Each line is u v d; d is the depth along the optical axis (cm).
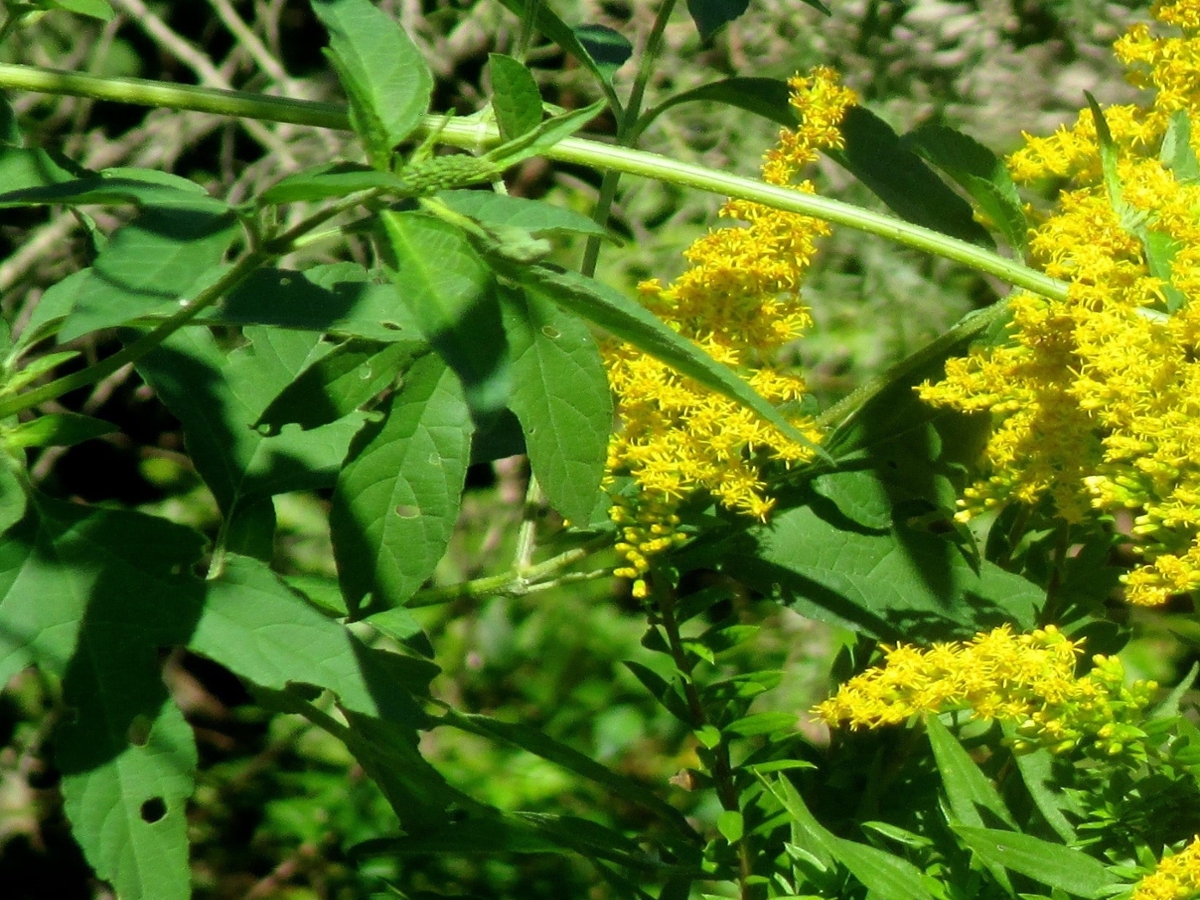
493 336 65
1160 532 78
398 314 69
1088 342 79
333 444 83
